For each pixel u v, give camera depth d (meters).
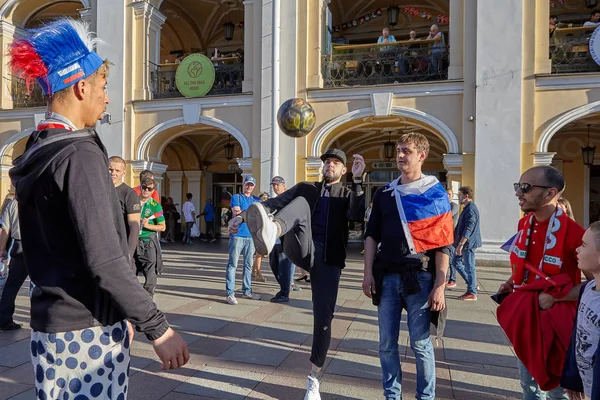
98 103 1.58
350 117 10.59
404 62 10.78
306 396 3.04
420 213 2.71
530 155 9.66
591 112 9.35
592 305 2.01
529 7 9.73
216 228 17.73
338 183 3.31
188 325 4.97
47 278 1.41
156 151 12.73
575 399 2.18
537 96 9.68
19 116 13.28
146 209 5.52
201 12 16.36
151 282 5.60
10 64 1.50
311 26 10.95
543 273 2.34
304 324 5.06
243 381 3.43
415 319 2.73
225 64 12.32
